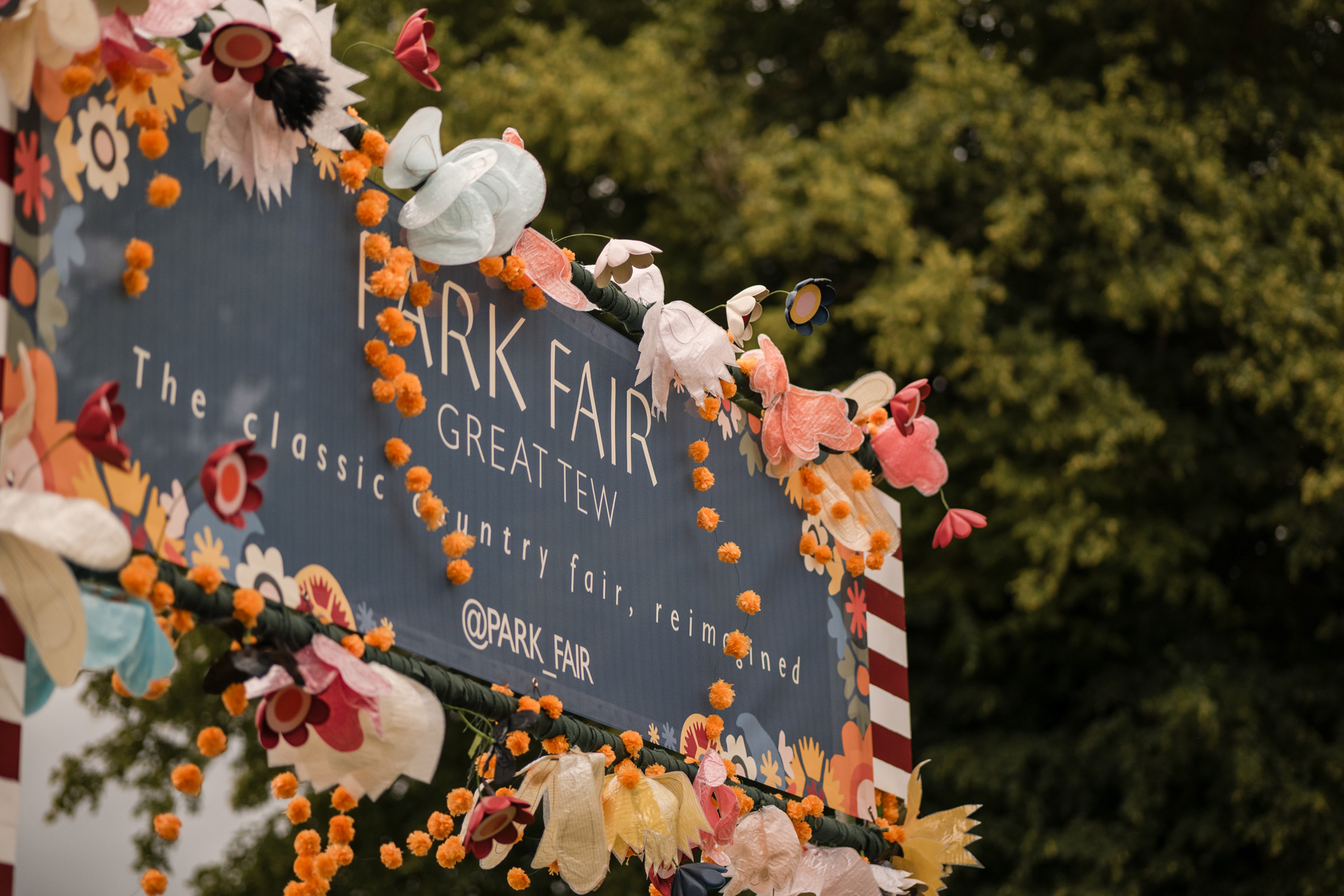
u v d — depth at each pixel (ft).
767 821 9.83
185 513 6.02
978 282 29.63
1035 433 29.43
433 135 7.50
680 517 9.75
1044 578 30.09
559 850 7.92
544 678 8.04
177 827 6.17
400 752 6.75
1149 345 33.06
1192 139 29.81
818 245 31.60
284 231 6.89
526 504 8.25
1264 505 32.27
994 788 29.96
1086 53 33.24
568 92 29.63
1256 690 29.55
